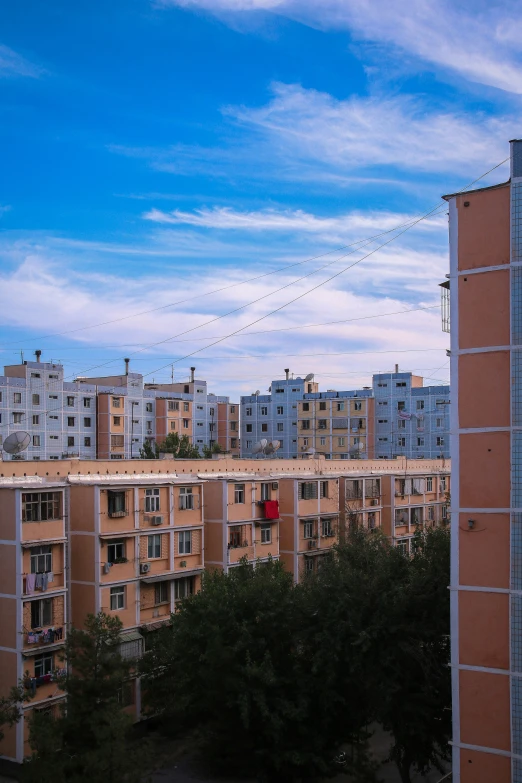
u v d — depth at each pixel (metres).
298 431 95.62
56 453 80.50
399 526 48.41
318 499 42.06
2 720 21.73
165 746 30.05
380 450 89.81
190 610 27.03
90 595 30.03
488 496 18.06
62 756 19.69
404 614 23.77
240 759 26.48
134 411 89.62
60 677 21.31
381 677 22.88
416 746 23.70
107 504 30.64
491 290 18.14
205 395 100.50
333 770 25.61
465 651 18.19
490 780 17.72
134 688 30.17
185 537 34.28
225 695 24.95
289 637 25.80
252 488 38.19
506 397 17.89
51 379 80.81
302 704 24.03
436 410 86.88
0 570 27.88
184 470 38.38
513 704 17.52
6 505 27.88
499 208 18.11
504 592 17.78
